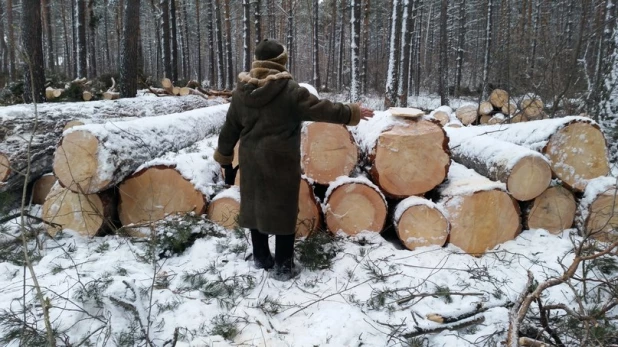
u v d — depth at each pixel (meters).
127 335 2.26
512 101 10.95
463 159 4.52
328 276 3.03
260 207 2.83
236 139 3.10
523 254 3.34
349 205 3.51
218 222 3.60
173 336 2.26
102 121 6.02
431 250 3.37
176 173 3.60
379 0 31.50
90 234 3.58
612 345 2.13
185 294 2.73
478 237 3.46
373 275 3.04
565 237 3.64
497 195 3.46
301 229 3.51
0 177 4.11
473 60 33.44
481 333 2.38
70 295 2.61
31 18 8.41
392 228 3.81
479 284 2.93
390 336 2.35
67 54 29.17
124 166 3.50
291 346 2.23
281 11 32.06
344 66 34.97
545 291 2.85
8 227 3.60
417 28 27.56
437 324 2.39
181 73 35.50
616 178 3.41
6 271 2.96
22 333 2.23
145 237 3.50
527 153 3.51
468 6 32.09
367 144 3.74
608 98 6.52
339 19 33.53
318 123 3.62
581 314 2.28
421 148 3.54
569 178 3.74
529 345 2.03
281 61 2.82
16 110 4.86
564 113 7.88
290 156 2.79
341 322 2.40
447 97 23.88
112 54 38.47
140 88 14.88
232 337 2.31
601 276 2.96
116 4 25.75
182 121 5.34
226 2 21.75
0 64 24.84
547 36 9.21
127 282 2.48
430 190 3.79
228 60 22.12
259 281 2.90
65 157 3.37
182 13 28.81
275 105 2.71
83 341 2.16
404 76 13.93
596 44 11.29
